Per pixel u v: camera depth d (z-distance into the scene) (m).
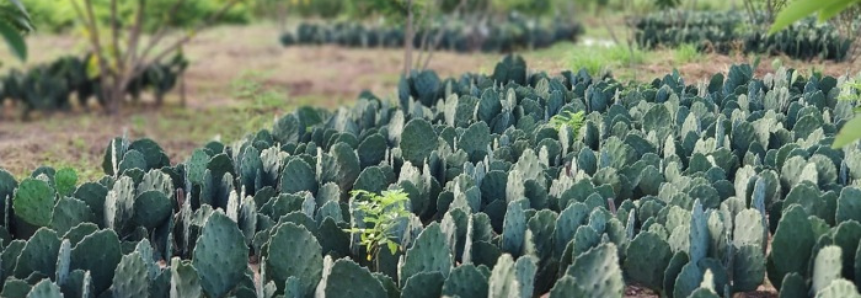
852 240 4.48
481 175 6.16
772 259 4.73
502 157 7.25
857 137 2.10
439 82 11.16
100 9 18.58
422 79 11.03
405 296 4.33
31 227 5.73
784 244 4.62
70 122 15.35
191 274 4.23
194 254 4.60
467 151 7.48
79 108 16.86
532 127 8.48
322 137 8.34
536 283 4.96
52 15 19.27
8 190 5.91
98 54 16.20
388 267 4.98
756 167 6.57
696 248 4.62
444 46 25.86
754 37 14.66
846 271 4.52
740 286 4.75
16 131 14.48
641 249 4.68
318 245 4.62
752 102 9.27
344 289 4.27
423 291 4.33
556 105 9.45
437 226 4.55
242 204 5.66
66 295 4.45
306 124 9.57
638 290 5.32
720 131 7.50
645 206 5.43
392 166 7.09
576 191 5.71
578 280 4.30
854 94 8.34
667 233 5.01
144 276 4.37
